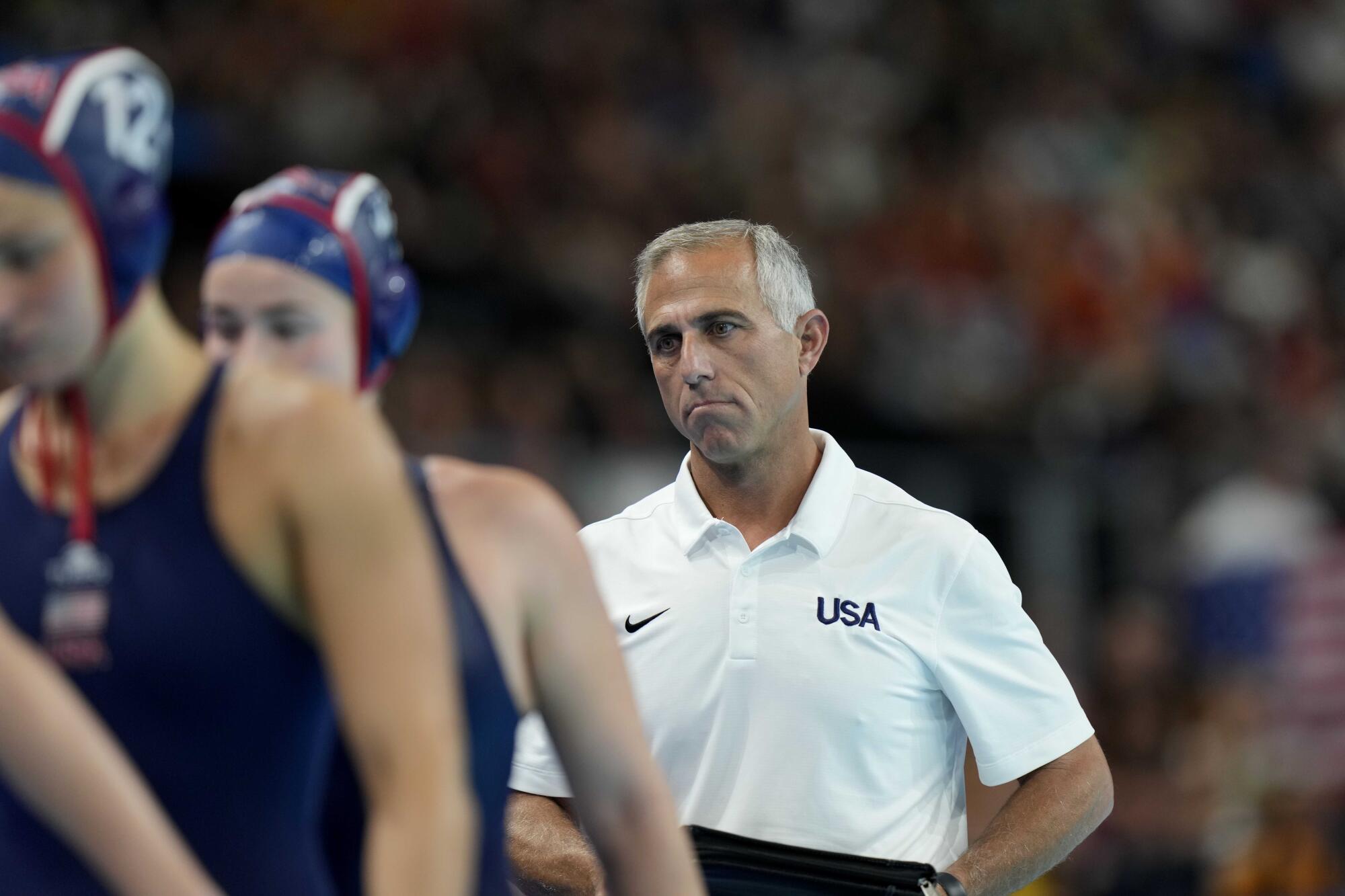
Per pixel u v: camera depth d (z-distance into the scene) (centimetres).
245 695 652
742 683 1171
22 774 563
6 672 557
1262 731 2781
